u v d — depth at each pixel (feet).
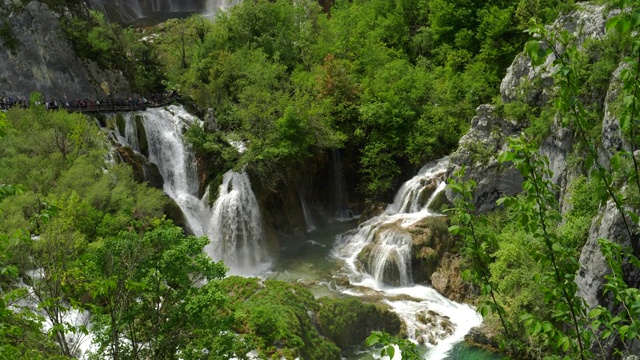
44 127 123.54
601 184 26.99
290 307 95.14
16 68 149.59
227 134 146.41
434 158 148.25
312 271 126.62
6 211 91.76
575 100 25.25
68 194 103.81
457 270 116.06
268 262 133.59
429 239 121.29
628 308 25.75
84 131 125.70
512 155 25.17
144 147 141.38
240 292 99.55
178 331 55.36
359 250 131.13
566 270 26.84
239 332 85.15
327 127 148.05
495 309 28.48
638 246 74.95
